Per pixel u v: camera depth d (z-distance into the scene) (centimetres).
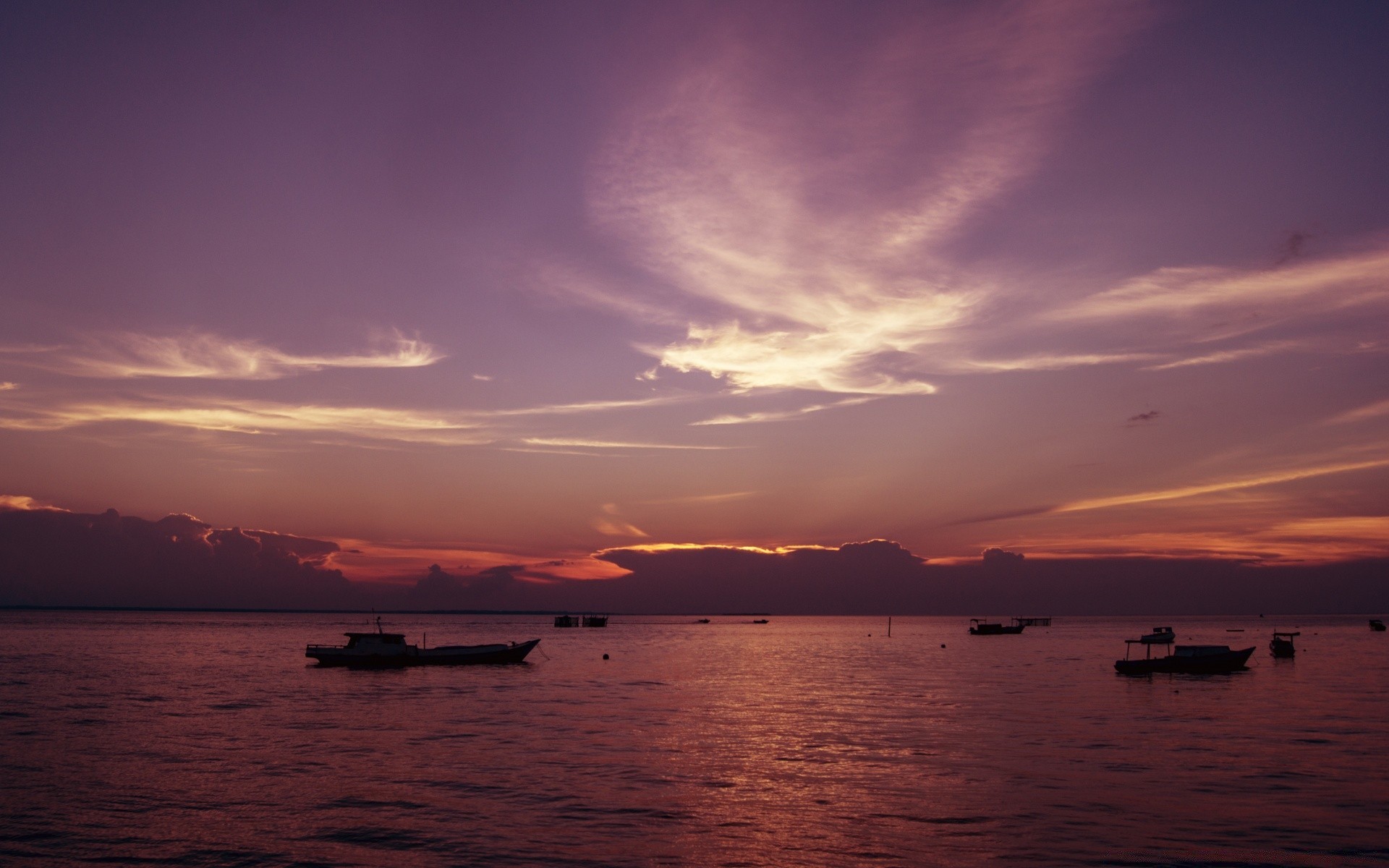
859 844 3000
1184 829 3150
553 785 3841
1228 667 9600
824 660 12594
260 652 14025
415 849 2961
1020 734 5181
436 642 19850
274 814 3372
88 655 12800
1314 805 3459
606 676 9512
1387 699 7012
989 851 2919
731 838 3073
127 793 3700
